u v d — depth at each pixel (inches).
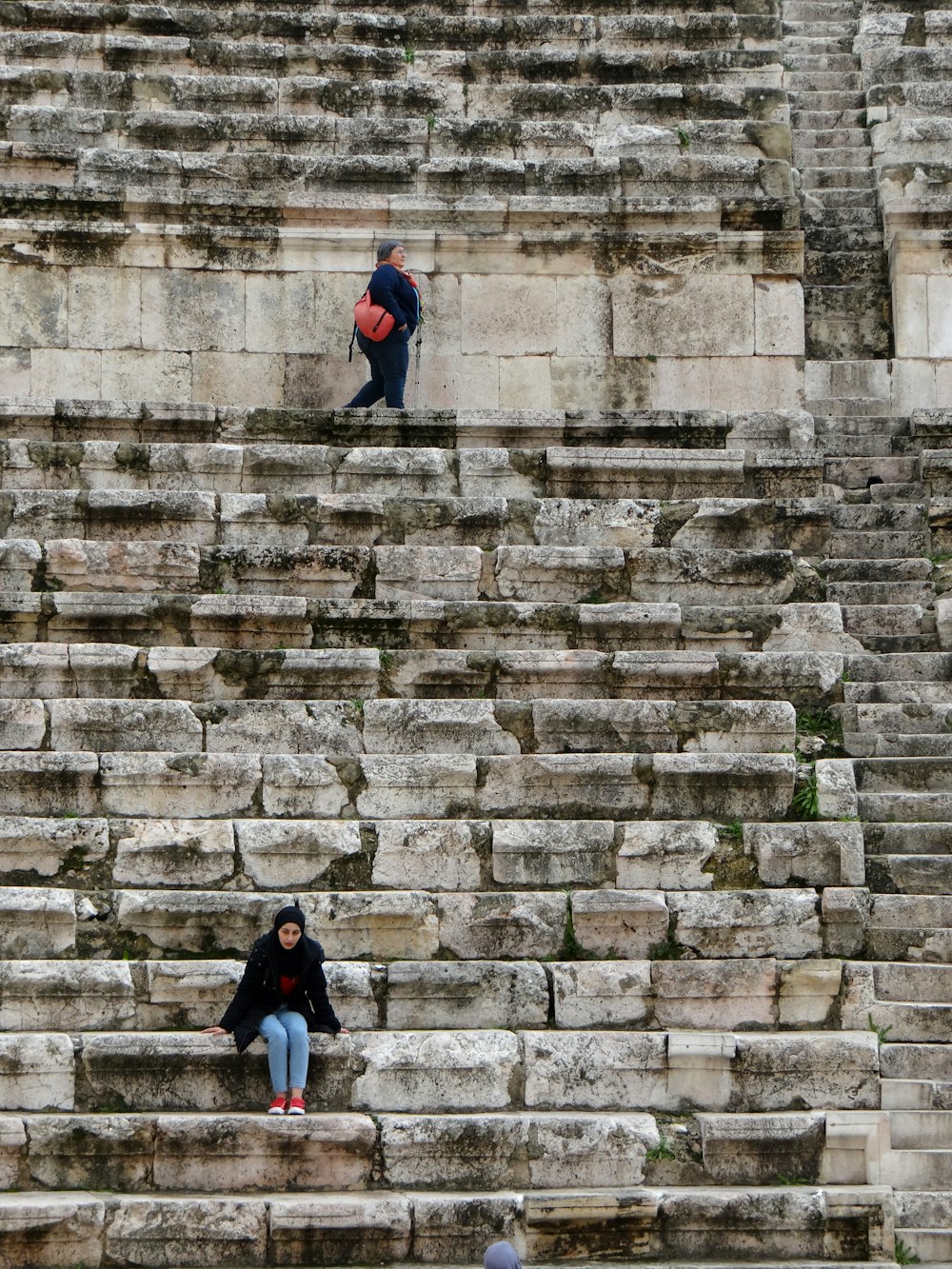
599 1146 423.8
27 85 749.9
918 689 547.8
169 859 479.8
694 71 796.6
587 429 655.1
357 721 522.3
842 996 463.5
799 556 608.7
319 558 580.1
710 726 529.7
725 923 475.5
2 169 713.0
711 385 713.6
